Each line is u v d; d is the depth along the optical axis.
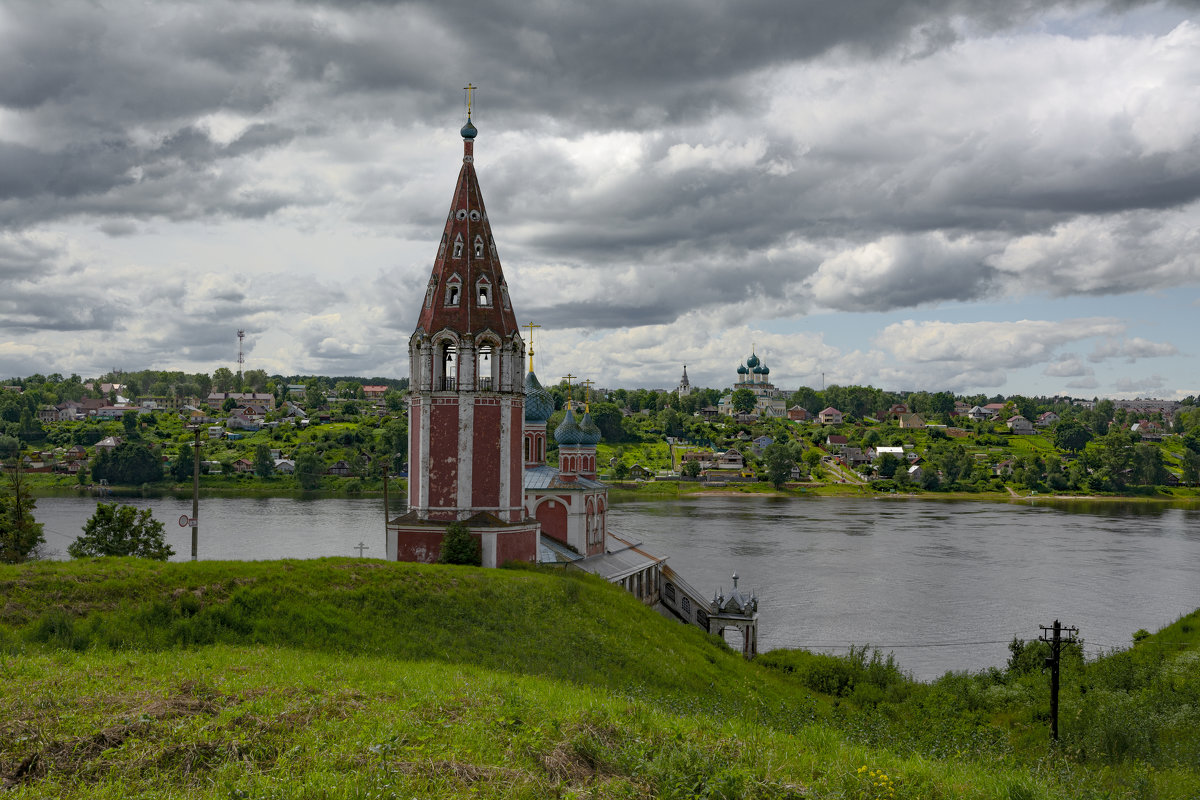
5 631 40.28
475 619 54.09
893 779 29.42
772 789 27.20
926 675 84.88
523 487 75.75
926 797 28.62
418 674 39.72
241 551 138.88
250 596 48.12
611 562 89.75
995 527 196.62
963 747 41.84
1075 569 140.62
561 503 87.38
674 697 48.50
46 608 43.06
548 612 58.12
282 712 28.92
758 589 122.38
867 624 104.75
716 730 33.53
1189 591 124.06
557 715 31.52
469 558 69.31
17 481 88.19
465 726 29.27
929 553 155.12
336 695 31.73
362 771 24.75
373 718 29.48
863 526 194.25
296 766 25.06
